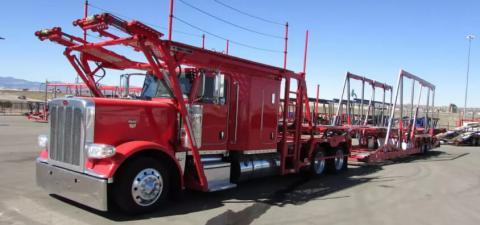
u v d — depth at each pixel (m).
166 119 7.06
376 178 11.35
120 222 5.97
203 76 7.45
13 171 9.85
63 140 6.50
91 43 7.16
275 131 9.33
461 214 7.52
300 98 10.19
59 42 7.40
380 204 8.08
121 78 8.41
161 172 6.61
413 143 16.69
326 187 9.72
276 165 9.50
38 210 6.42
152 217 6.30
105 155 5.87
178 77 7.55
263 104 8.94
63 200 7.04
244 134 8.45
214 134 7.82
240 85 8.32
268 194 8.59
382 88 16.67
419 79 16.50
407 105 18.12
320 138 11.12
